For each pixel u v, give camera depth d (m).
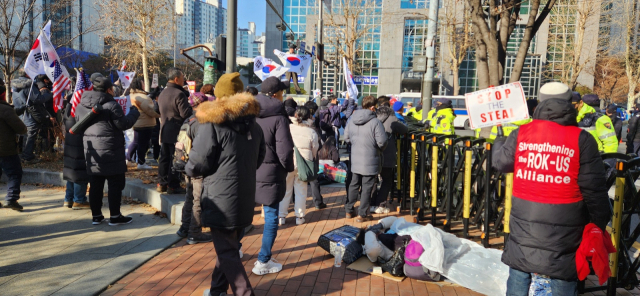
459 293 3.92
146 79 26.73
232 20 7.24
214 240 3.39
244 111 3.25
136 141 8.24
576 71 35.75
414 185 6.64
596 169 2.69
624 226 3.78
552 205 2.74
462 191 5.71
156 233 5.44
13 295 3.69
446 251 4.29
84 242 5.08
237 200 3.28
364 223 6.11
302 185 5.99
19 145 9.33
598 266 2.67
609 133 6.84
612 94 46.84
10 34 13.38
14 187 6.11
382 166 6.48
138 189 7.01
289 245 5.17
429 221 6.13
